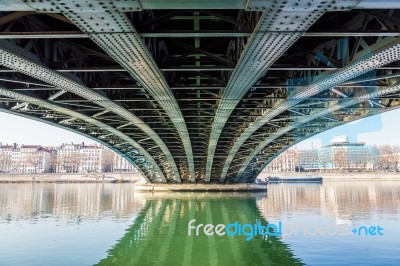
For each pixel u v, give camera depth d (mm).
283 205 49844
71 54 17266
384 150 189625
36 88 19234
